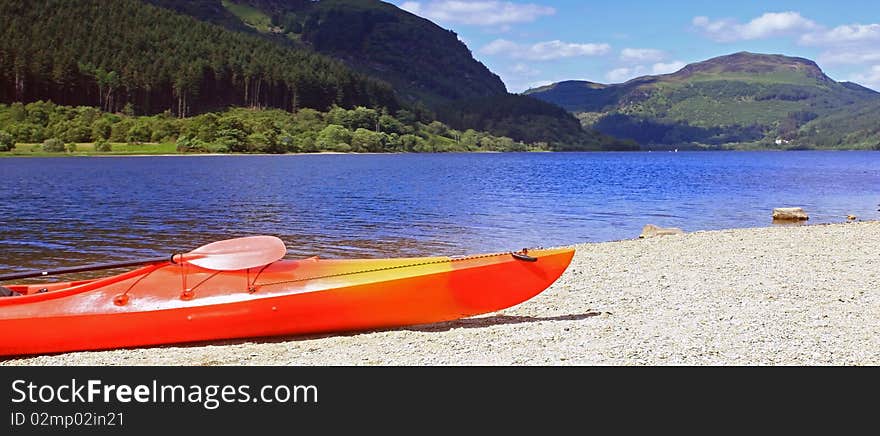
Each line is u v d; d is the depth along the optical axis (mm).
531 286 9836
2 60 191375
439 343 8898
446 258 10047
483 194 45281
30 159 126562
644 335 9102
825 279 13367
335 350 8734
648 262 15586
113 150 154375
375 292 9398
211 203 37812
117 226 26922
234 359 8492
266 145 171875
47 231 25219
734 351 8422
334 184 56531
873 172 90875
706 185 58844
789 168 107188
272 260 9078
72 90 198875
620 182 62188
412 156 178250
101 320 8797
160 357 8609
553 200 40500
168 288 9180
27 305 8773
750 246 18375
